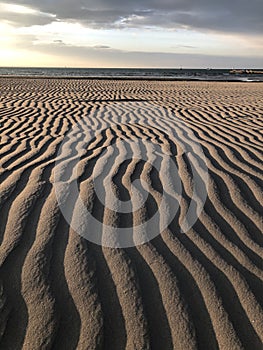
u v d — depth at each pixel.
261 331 1.66
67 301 1.77
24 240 2.23
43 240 2.24
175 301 1.81
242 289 1.91
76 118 6.61
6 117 6.52
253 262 2.14
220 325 1.68
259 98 10.74
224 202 2.90
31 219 2.48
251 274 2.03
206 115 7.24
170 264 2.09
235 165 3.81
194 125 6.09
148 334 1.62
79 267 2.02
